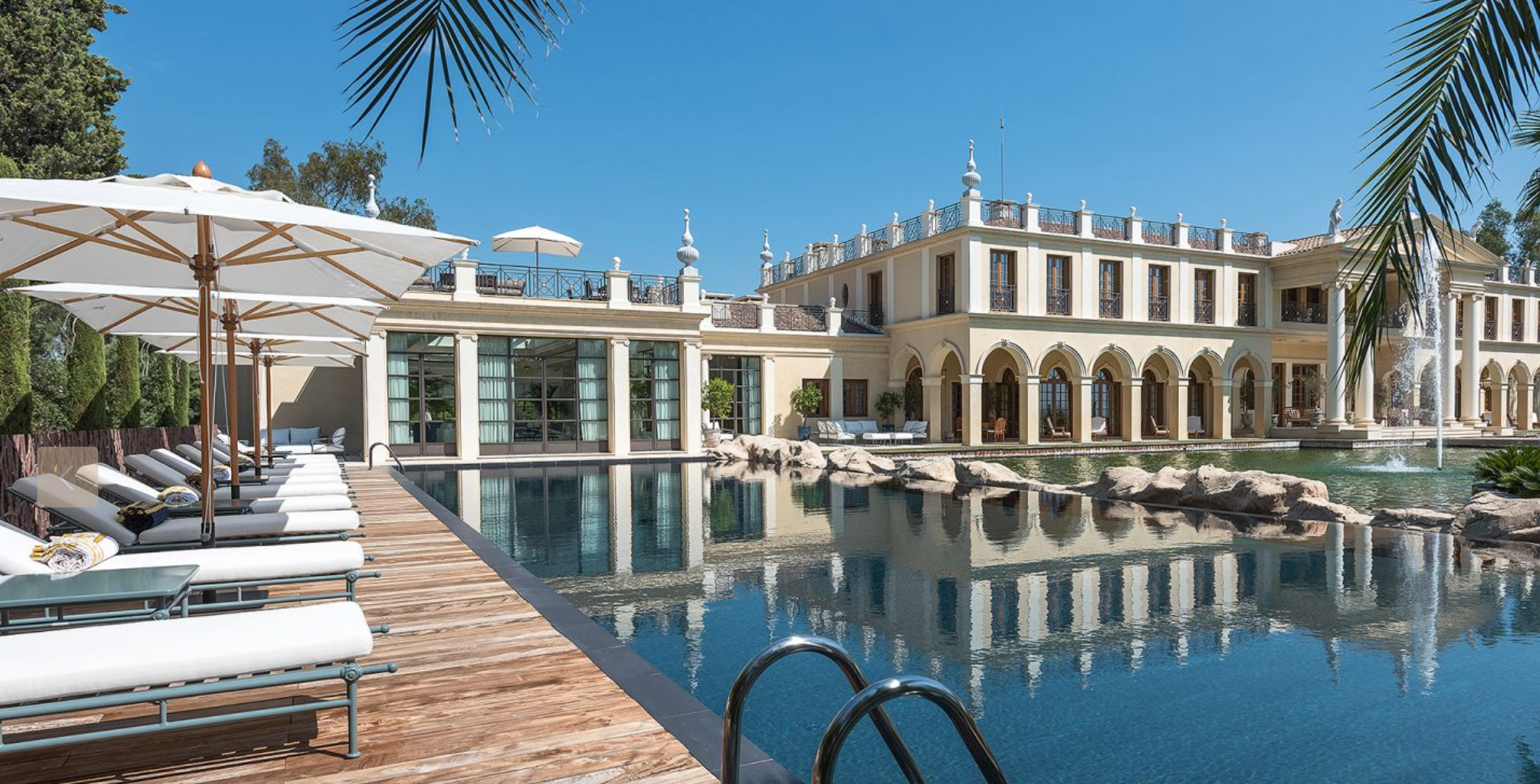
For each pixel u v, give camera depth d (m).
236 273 4.56
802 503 10.09
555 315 17.88
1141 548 6.71
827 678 3.65
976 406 21.50
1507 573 5.69
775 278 33.03
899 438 22.39
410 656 3.47
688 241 20.14
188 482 7.14
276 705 2.92
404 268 4.48
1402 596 5.02
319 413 18.91
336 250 4.02
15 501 5.95
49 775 2.36
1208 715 3.16
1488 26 2.47
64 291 4.97
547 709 2.88
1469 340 26.88
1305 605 4.80
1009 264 22.28
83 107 16.50
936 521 8.40
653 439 19.16
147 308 6.13
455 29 2.63
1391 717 3.11
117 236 4.02
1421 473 14.70
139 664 2.23
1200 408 27.12
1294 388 29.17
